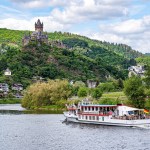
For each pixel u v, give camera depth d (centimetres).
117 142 10106
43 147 9419
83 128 13238
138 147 9300
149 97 18250
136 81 17275
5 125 14250
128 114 14012
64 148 9275
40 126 13888
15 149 9162
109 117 13925
